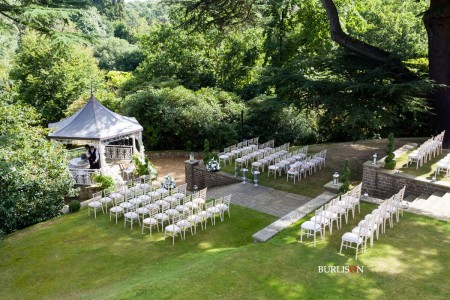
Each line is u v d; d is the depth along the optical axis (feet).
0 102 57.47
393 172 45.75
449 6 55.11
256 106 92.27
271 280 26.84
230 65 121.19
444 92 59.52
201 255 34.12
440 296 24.43
